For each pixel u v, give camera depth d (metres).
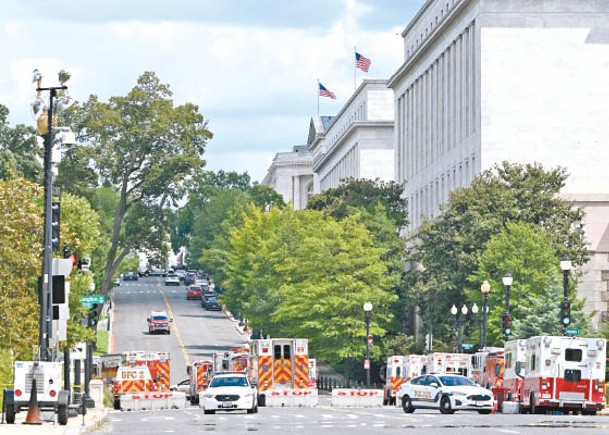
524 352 144.50
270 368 182.00
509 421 114.62
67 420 108.00
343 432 94.62
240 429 101.69
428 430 96.81
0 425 97.94
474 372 174.38
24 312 137.88
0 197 137.88
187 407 194.12
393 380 192.25
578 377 138.12
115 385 194.50
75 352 175.00
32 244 141.25
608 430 96.75
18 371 101.81
